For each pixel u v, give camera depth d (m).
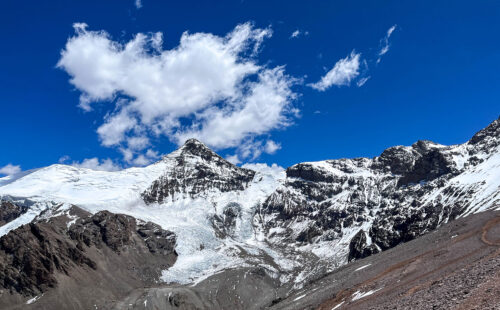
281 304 196.25
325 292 156.75
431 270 95.75
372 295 101.31
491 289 47.44
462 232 137.38
